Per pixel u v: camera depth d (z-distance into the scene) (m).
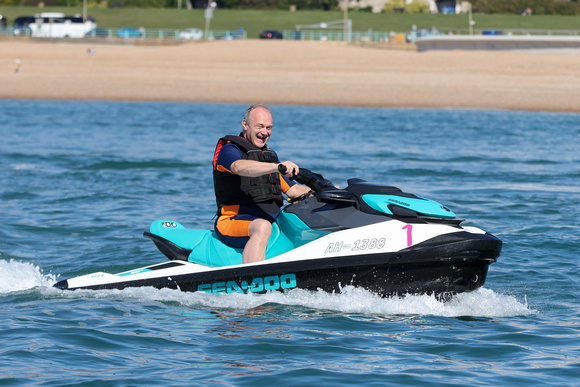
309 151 66.06
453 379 16.08
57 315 20.69
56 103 140.62
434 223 20.86
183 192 44.16
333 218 21.34
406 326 19.83
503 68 186.38
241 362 17.06
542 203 41.28
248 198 22.16
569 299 23.23
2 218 35.81
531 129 97.81
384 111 133.25
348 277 20.84
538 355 17.75
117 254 29.06
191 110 127.94
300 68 187.88
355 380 15.96
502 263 27.95
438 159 61.78
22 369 16.52
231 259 22.27
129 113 117.12
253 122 21.83
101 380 15.85
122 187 45.53
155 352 17.72
